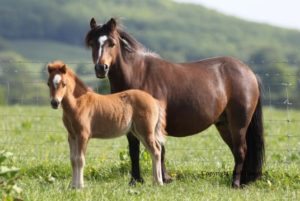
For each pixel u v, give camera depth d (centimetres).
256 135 1562
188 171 1599
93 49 1466
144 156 1611
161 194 1345
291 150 1933
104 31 1466
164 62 1531
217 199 1318
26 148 1941
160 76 1508
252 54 15075
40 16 16438
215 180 1550
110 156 1822
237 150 1542
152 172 1476
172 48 16025
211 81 1537
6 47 14300
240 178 1545
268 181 1496
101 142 2197
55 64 1371
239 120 1542
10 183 1139
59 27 16138
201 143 2198
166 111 1504
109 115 1412
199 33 17850
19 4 16838
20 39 15475
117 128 1427
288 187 1467
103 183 1473
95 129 1410
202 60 1588
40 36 15888
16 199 1157
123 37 1492
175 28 17825
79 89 1389
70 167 1577
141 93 1452
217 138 2308
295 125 2792
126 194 1334
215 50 16412
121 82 1489
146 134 1441
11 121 2673
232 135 1556
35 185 1404
